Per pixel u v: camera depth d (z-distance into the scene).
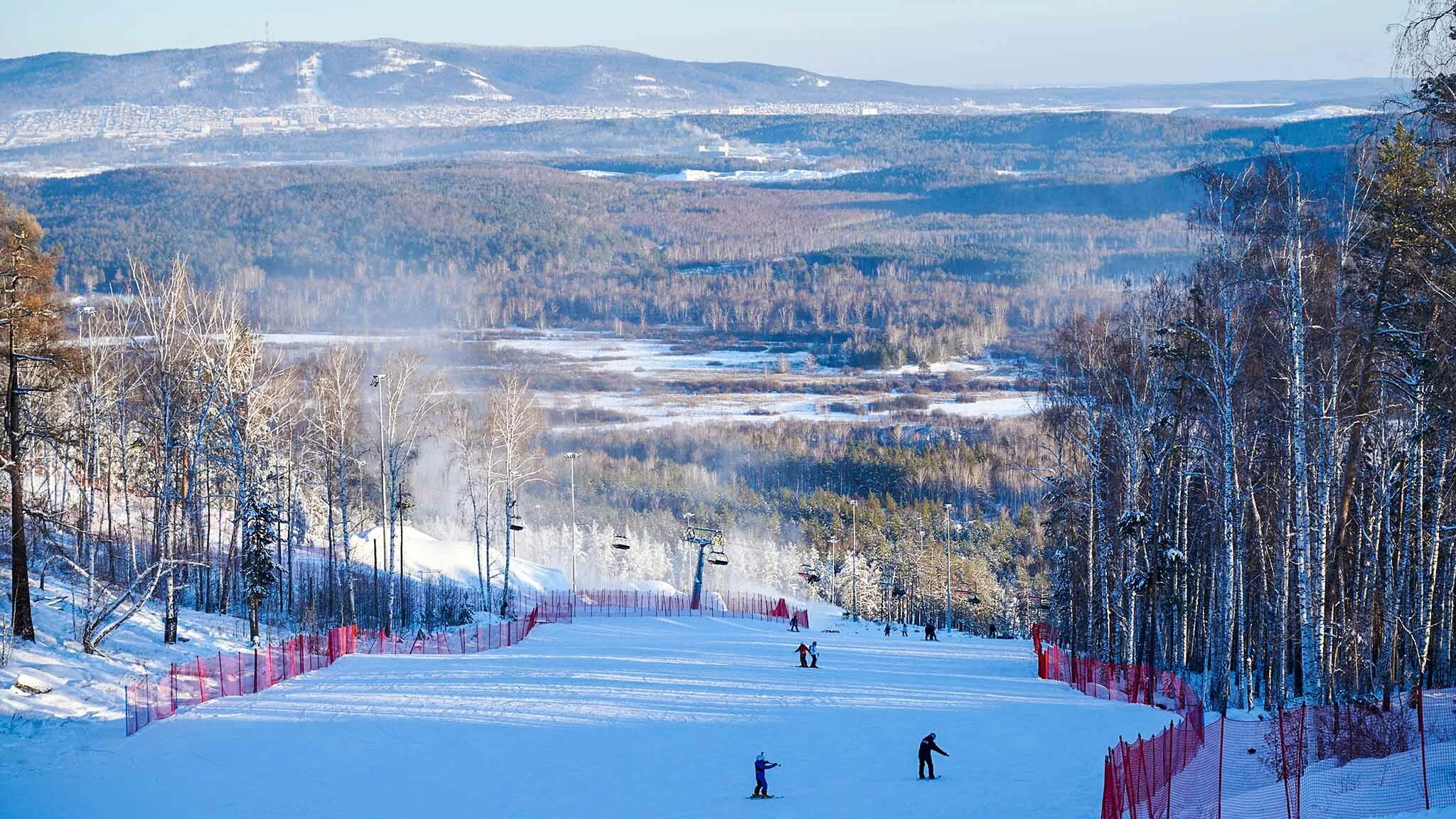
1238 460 52.31
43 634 53.12
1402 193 38.81
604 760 42.41
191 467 69.00
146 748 43.25
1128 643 61.75
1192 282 53.53
